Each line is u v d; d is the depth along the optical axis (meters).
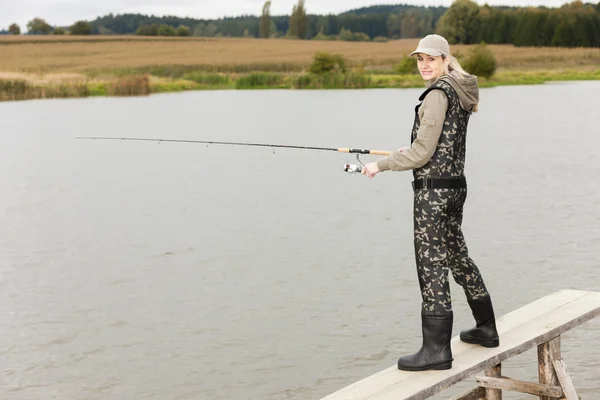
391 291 10.17
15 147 28.25
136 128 33.78
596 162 21.05
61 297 10.38
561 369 5.69
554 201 15.73
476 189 17.25
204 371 8.02
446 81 4.91
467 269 5.26
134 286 10.78
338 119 36.62
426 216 4.96
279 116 38.78
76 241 13.45
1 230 14.41
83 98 55.44
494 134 28.89
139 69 75.56
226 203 16.52
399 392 4.70
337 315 9.37
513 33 117.31
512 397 7.18
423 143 4.87
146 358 8.38
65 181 20.27
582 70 79.19
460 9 122.12
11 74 66.44
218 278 10.99
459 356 5.22
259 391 7.57
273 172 20.89
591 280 10.38
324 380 7.75
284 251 12.30
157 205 16.55
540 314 5.89
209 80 69.56
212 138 29.78
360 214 14.91
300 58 90.44
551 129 30.39
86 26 171.00
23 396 7.62
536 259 11.40
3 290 10.70
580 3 114.06
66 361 8.37
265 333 8.90
